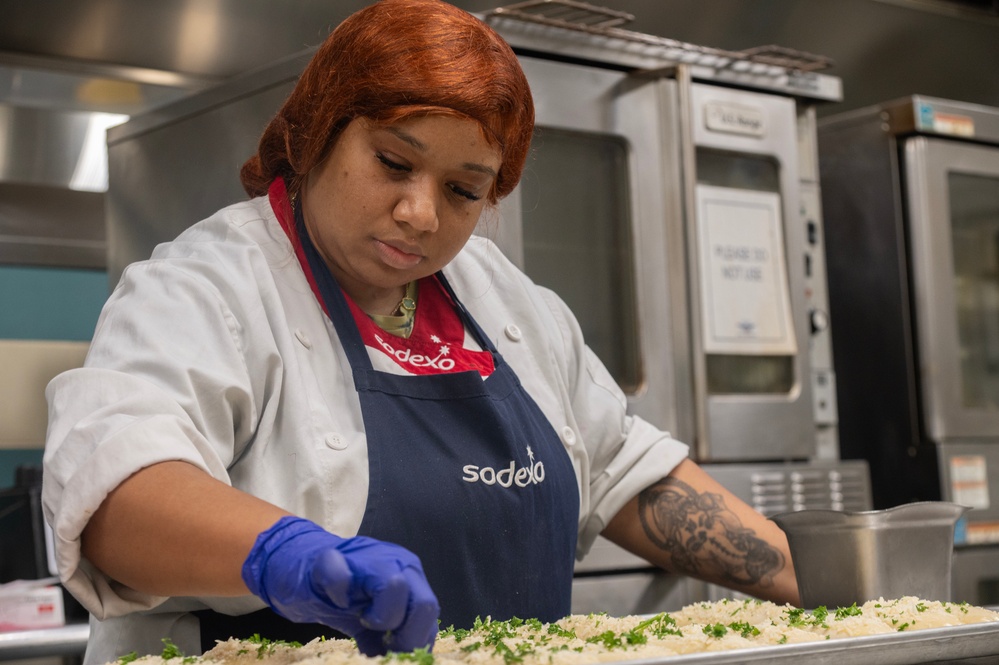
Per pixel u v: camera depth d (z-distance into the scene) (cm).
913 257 275
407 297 137
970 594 267
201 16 257
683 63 233
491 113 116
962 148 282
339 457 117
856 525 118
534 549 128
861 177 285
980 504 273
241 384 113
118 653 120
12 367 258
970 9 349
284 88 215
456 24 118
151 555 95
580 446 143
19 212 279
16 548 223
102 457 98
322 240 127
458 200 122
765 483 232
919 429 274
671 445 153
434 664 80
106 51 258
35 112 261
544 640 101
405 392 124
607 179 228
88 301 321
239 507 93
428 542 119
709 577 148
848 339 288
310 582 82
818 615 111
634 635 99
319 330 125
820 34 325
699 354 227
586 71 222
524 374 142
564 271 220
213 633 118
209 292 117
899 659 93
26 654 187
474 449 125
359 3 270
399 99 113
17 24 245
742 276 236
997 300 286
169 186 241
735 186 243
